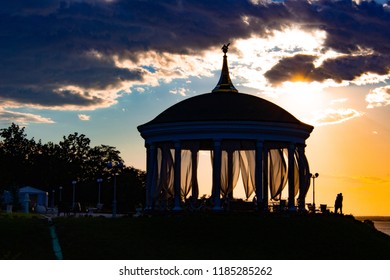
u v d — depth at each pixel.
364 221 76.19
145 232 59.59
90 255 53.50
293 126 71.38
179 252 54.91
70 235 58.59
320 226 63.09
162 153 72.62
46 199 134.50
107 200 156.00
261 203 68.94
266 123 69.69
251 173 74.44
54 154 188.50
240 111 70.69
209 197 72.62
